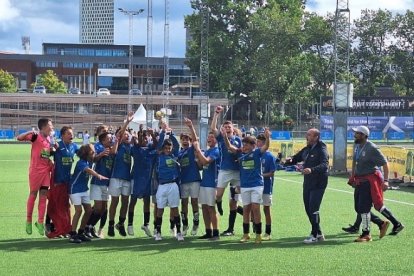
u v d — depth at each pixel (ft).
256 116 282.36
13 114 309.63
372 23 289.94
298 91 269.03
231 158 38.58
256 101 274.57
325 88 279.90
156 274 27.40
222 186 38.50
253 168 36.42
